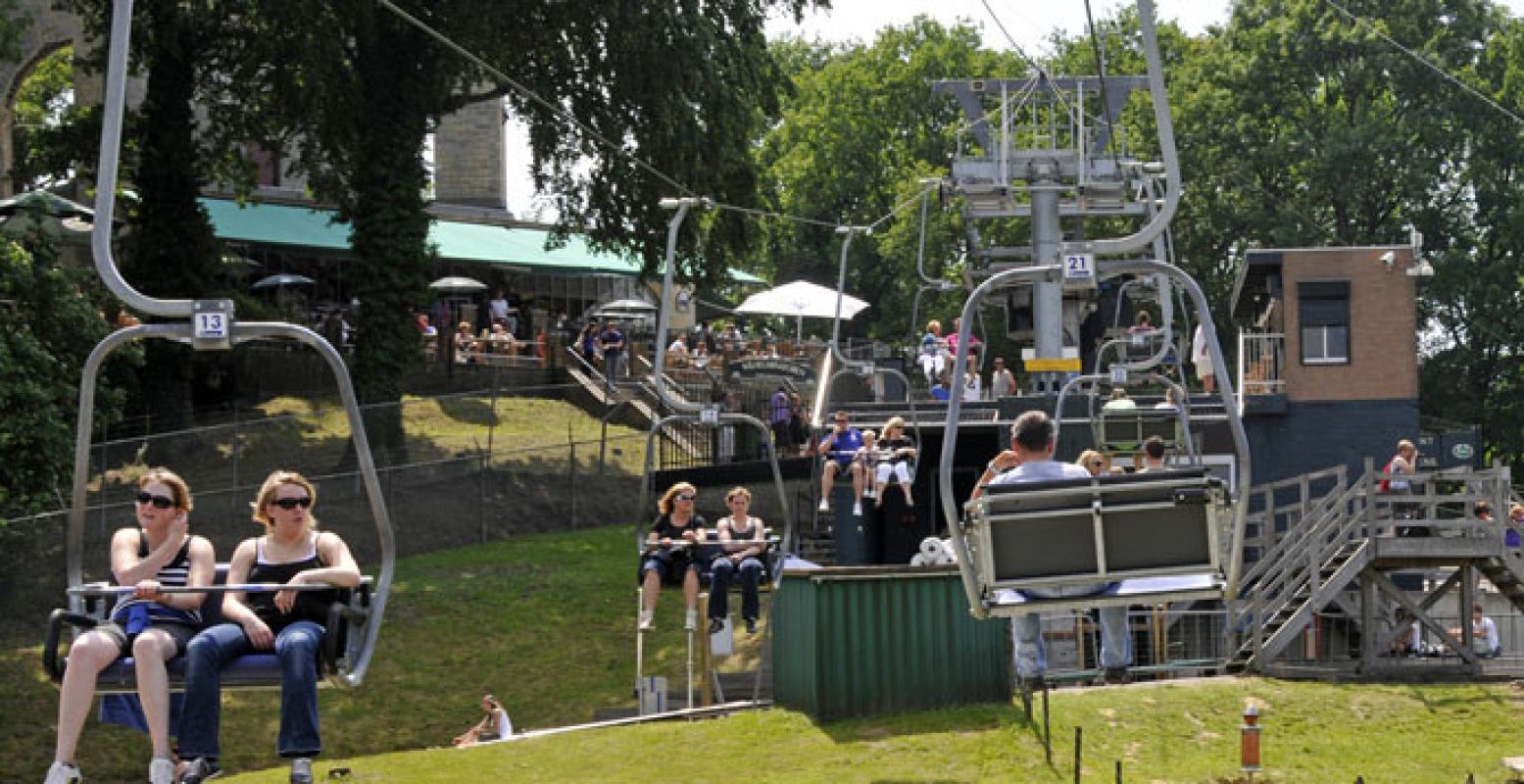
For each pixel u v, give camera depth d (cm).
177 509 1053
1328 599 2188
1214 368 1155
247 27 3950
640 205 3991
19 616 2692
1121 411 2352
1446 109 6056
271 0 3672
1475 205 6331
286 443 3222
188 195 3991
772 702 1812
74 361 2827
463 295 5500
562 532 3484
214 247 4025
